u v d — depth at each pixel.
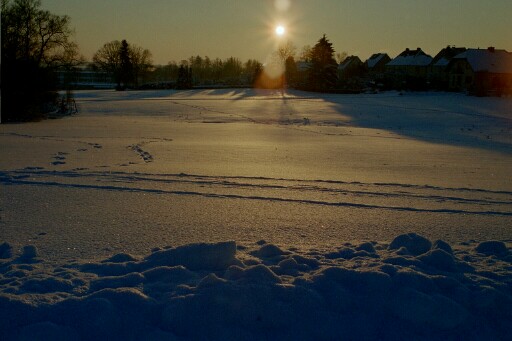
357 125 34.81
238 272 4.28
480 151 19.84
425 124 35.56
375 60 124.62
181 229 6.82
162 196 9.23
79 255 5.50
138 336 3.72
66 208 8.05
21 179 10.66
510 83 80.75
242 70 159.62
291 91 85.38
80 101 59.28
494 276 4.58
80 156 15.26
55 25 46.00
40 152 16.12
